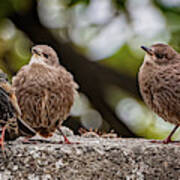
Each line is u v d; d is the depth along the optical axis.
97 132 13.04
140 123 17.81
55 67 10.61
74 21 17.28
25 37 17.33
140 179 9.40
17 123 9.95
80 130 12.98
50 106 10.23
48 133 10.55
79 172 9.27
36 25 16.83
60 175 9.21
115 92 17.00
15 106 9.77
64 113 10.48
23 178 9.12
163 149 9.55
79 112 16.86
